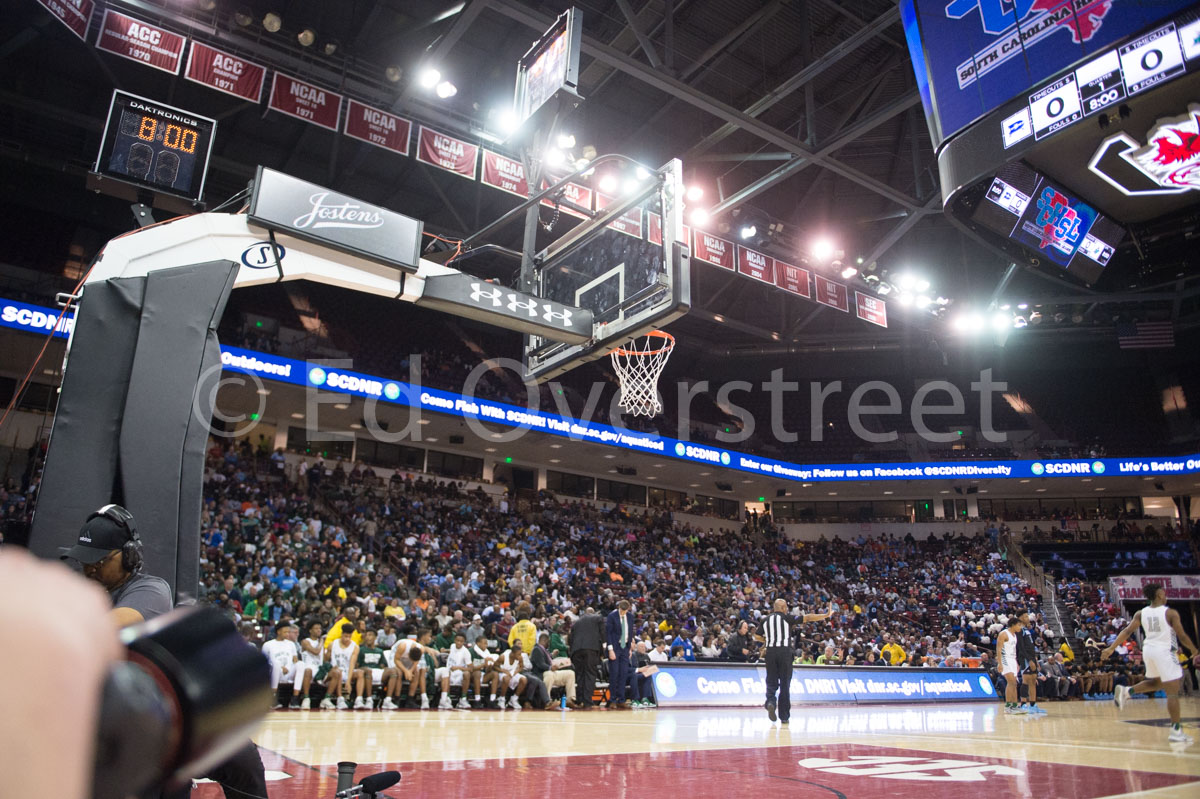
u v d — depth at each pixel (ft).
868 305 76.59
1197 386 102.37
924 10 38.60
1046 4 34.27
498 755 18.47
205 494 60.44
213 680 1.44
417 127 52.08
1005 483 100.07
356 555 59.06
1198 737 25.43
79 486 13.87
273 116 61.36
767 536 103.55
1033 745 22.52
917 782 14.85
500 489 87.40
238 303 80.38
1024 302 79.66
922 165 70.44
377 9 52.16
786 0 52.06
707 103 50.47
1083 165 39.22
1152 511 104.68
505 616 45.85
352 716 29.81
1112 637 79.56
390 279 19.90
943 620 84.02
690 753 19.70
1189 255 43.39
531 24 47.32
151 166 17.44
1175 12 30.66
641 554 84.84
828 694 47.70
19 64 55.21
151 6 45.44
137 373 14.48
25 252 69.67
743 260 68.23
